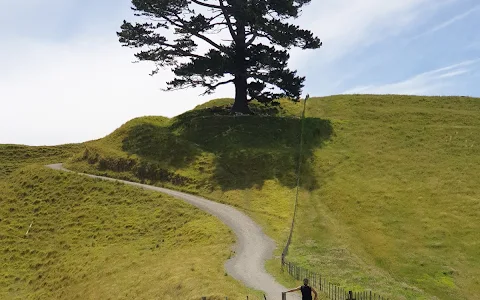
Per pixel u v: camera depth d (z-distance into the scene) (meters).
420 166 58.38
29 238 52.31
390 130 68.50
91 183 61.38
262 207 51.12
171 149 64.88
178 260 37.66
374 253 42.06
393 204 50.47
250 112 73.12
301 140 65.56
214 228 44.75
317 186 55.31
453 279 38.66
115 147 69.19
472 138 64.44
